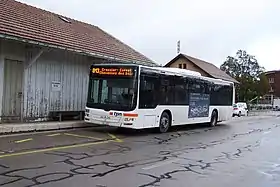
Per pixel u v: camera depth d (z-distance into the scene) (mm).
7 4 19531
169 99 18234
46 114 18484
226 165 10141
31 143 12211
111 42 24531
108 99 16266
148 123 16656
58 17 23500
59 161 9492
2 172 8039
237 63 73312
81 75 20703
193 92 20594
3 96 16281
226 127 23734
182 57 55000
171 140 15164
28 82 17391
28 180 7422
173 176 8500
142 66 16172
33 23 18500
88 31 24234
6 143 11977
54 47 17031
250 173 9234
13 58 16547
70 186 7125
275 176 8984
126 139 14797
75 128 17500
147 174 8562
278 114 54219
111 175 8242
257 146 14469
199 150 12688
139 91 15953
